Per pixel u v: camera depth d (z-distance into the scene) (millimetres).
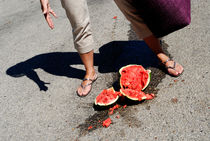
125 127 2309
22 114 2861
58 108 2791
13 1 7613
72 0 2320
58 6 6016
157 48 2703
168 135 2121
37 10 6320
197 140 2006
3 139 2580
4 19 6266
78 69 3414
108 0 5480
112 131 2305
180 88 2562
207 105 2285
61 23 5066
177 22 2166
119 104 2582
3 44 4879
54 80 3312
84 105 2721
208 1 4078
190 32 3434
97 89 2893
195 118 2197
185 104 2365
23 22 5730
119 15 4637
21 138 2531
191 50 3072
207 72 2656
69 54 3863
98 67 3283
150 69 2941
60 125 2549
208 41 3137
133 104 2525
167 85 2648
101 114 2523
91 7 5324
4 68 3992
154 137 2139
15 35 5145
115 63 3268
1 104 3135
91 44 2709
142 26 2436
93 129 2387
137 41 3635
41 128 2584
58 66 3619
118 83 2889
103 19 4633
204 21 3578
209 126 2088
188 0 2209
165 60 2750
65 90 3055
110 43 3773
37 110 2855
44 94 3092
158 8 2051
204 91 2439
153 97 2547
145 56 3230
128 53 3398
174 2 2051
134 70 2730
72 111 2686
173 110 2340
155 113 2363
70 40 4305
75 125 2492
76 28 2516
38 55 4082
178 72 2689
